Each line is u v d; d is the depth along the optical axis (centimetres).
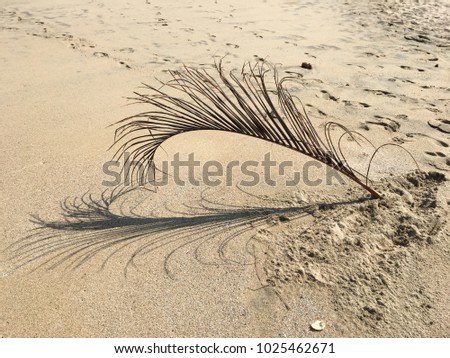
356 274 226
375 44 581
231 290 218
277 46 567
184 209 270
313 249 239
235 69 493
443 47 571
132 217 263
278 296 215
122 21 659
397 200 277
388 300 214
